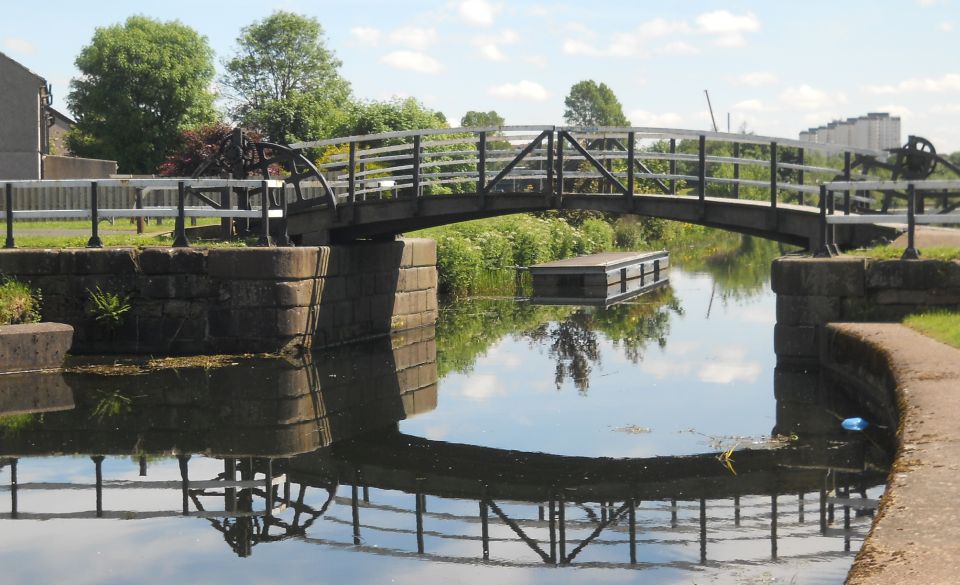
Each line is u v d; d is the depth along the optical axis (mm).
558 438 10586
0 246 15836
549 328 19375
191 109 58594
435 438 10703
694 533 7520
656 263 30250
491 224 29766
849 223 15469
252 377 13719
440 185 29891
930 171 17891
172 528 7863
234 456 10023
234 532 7785
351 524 7988
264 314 15172
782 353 13852
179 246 15414
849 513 7816
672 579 6566
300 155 17141
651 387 13086
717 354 15703
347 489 8961
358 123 33344
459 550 7336
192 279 15234
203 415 11648
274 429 11094
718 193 47969
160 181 15438
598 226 36562
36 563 7016
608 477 9148
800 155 18047
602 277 25609
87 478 9250
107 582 6605
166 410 11859
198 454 10094
